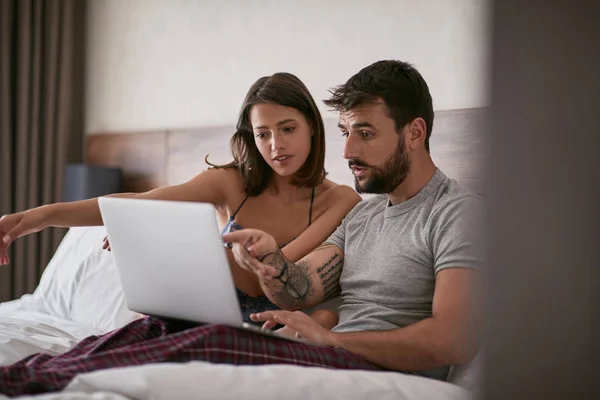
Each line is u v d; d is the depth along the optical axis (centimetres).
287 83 179
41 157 379
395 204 160
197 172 305
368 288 155
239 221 189
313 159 186
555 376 61
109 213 138
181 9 326
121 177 342
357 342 136
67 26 381
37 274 372
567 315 61
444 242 140
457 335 129
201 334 124
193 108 318
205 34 313
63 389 110
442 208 147
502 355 61
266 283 158
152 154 330
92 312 224
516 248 61
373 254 157
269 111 177
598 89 60
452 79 215
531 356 61
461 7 213
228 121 300
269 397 113
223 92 303
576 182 60
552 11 60
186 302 135
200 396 109
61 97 380
